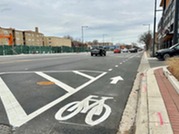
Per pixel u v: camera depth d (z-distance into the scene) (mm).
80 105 5289
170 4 36406
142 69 13266
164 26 49156
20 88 7203
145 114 4215
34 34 111750
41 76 9898
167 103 4930
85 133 3711
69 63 17828
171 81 7316
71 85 7816
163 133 3316
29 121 4219
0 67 14039
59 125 4035
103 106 5270
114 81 8828
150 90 6336
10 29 93000
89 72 11609
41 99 5797
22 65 15641
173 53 20109
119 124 4160
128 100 5910
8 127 3924
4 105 5262
